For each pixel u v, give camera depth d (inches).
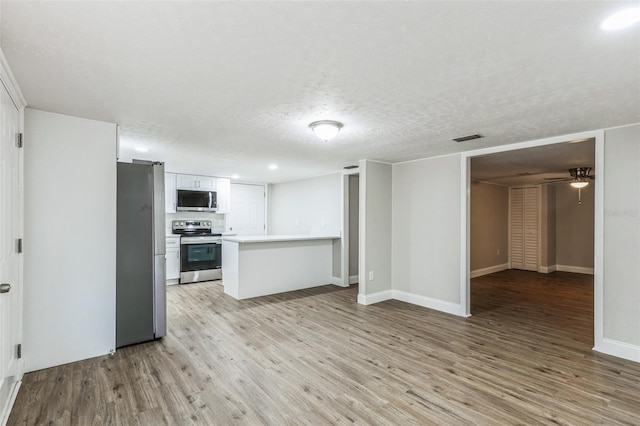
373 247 179.6
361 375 96.8
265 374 97.4
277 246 201.5
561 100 87.4
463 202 156.9
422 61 66.5
